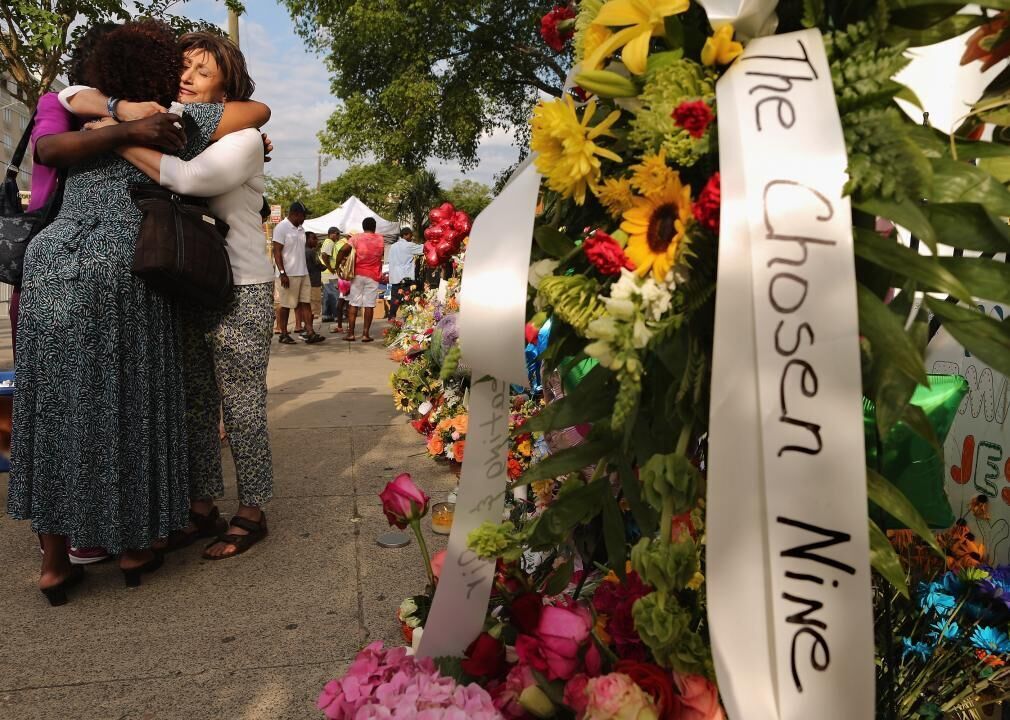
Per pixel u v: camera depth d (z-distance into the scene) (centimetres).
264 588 276
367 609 260
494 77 1894
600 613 141
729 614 87
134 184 268
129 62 267
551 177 108
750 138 89
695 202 97
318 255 1395
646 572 99
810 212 86
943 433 136
